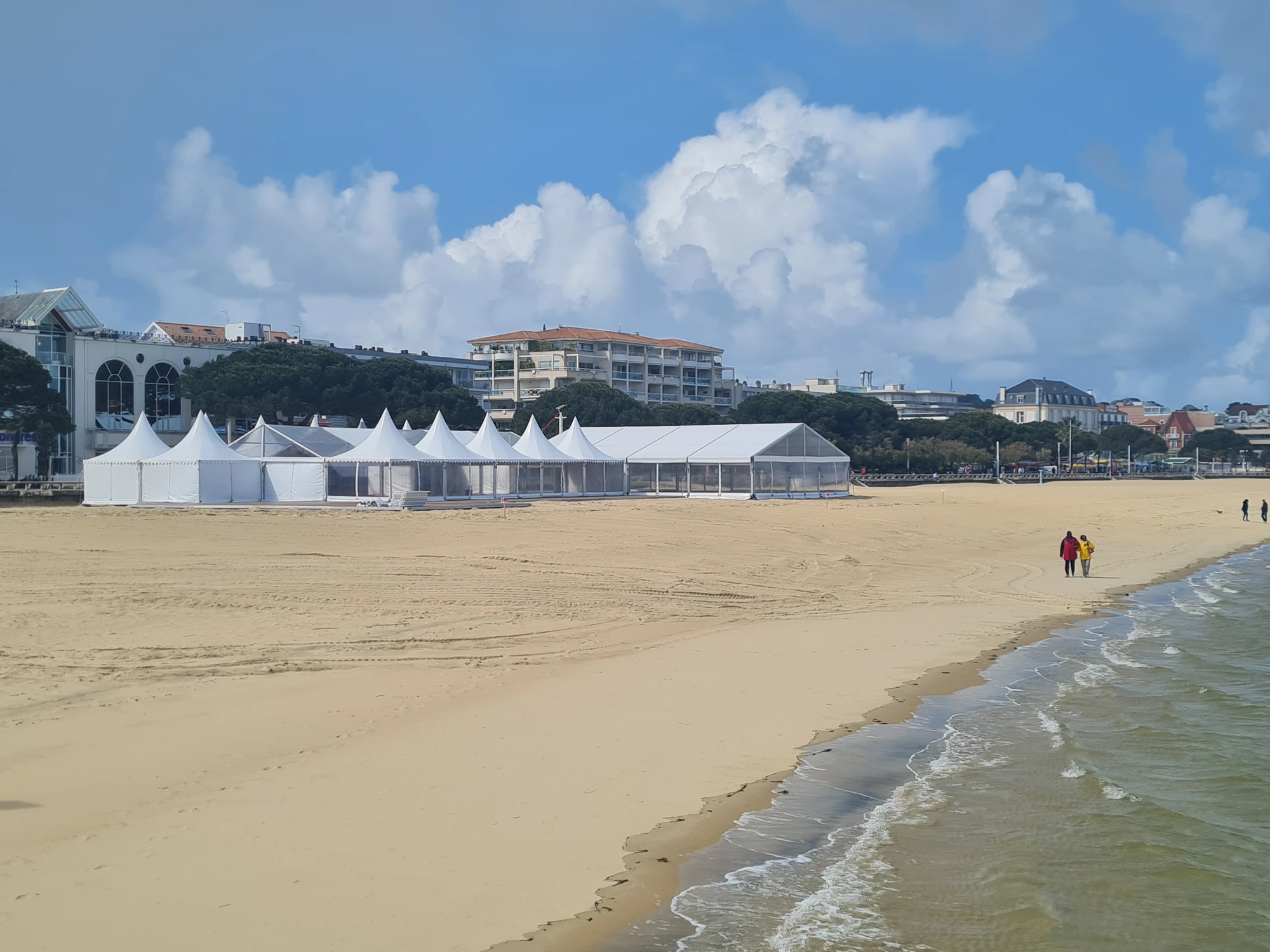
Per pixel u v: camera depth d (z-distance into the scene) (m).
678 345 170.25
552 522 47.06
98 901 8.83
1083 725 17.17
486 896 9.44
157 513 45.16
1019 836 11.85
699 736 15.41
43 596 24.20
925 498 85.50
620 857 10.61
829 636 24.73
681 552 38.88
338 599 25.56
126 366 96.81
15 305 91.88
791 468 75.31
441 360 151.12
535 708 16.50
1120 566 45.34
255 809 11.28
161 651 19.12
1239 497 106.25
